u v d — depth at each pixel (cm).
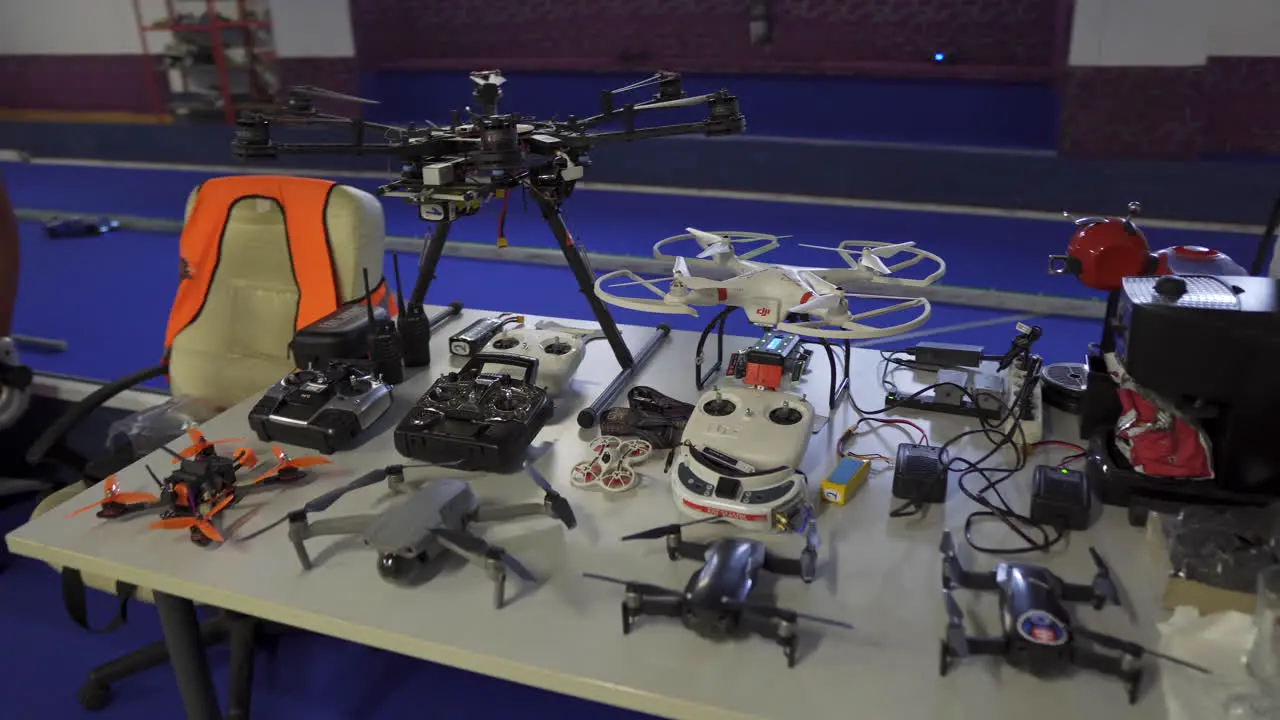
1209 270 131
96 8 436
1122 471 121
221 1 420
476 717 185
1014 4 341
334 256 188
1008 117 349
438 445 135
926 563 114
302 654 202
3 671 201
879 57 370
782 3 374
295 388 149
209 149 422
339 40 415
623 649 100
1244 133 313
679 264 145
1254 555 103
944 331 215
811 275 140
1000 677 95
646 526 122
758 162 334
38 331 288
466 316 198
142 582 116
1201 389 112
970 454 138
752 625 100
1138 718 90
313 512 121
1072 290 238
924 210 312
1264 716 88
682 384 165
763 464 123
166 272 328
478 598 109
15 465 274
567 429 149
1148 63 307
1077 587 105
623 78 407
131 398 251
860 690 94
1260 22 295
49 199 395
